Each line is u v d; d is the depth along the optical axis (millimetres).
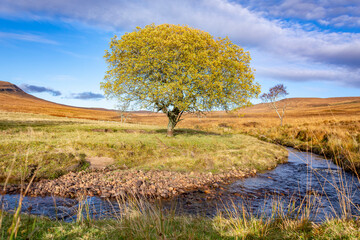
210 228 5445
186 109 21406
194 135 27969
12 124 25906
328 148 20641
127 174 13617
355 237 3924
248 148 22703
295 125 44531
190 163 16406
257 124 58812
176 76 19562
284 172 16672
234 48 23281
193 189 12109
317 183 13039
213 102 21734
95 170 14438
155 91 19594
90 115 109500
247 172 16172
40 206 8703
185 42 20766
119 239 4242
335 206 8672
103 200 9875
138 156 17797
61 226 4867
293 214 7332
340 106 118188
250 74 22516
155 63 19703
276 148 25250
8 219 4750
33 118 38594
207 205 9625
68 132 23750
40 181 11891
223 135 31703
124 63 21531
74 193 10672
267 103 56594
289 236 4551
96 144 18562
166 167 15422
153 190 11406
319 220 6902
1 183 11055
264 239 4531
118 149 18375
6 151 14391
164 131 30219
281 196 10914
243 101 22297
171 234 4480
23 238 3895
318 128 30469
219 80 21422
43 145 16391
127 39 21531
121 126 33406
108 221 5902
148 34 21031
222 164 16984
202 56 20125
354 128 29922
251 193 11586
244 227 5289
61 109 125312
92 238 4297
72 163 14367
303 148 25016
